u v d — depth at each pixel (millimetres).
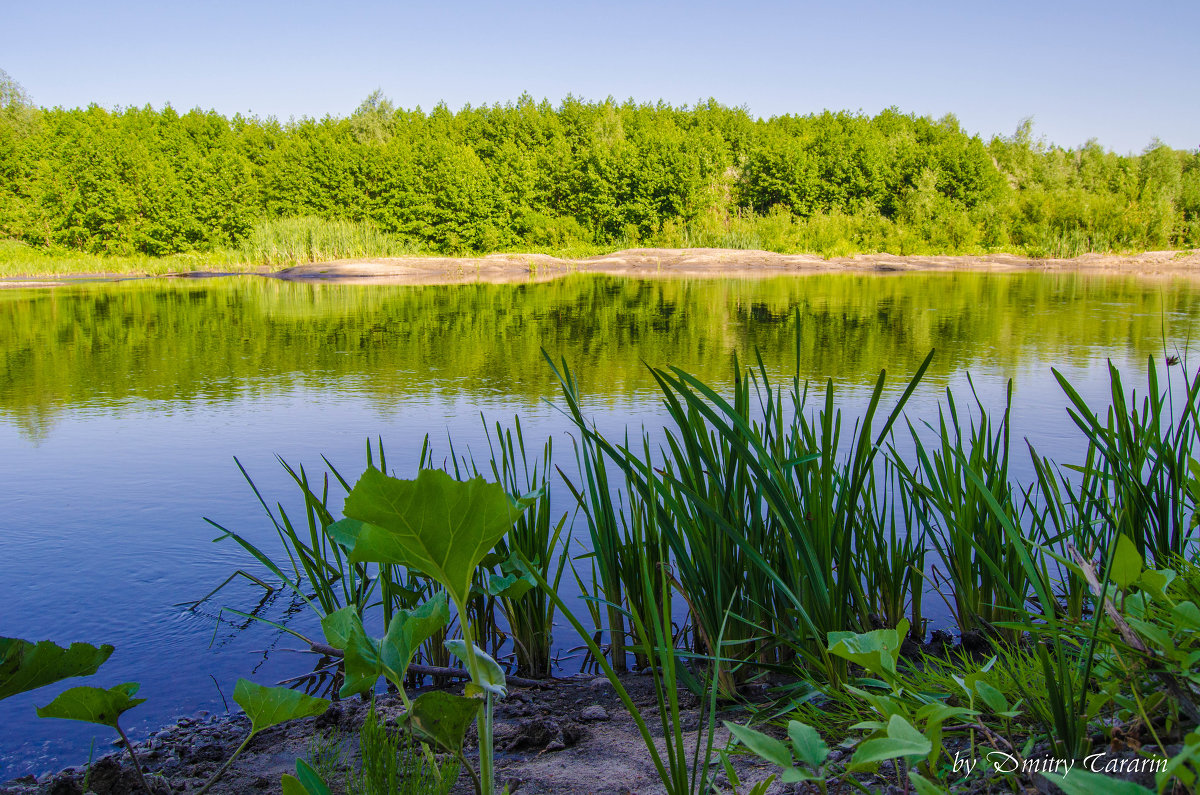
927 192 29844
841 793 1024
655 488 1641
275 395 4949
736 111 45625
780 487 1419
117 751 1444
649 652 924
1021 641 1718
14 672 899
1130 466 1681
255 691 1009
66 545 2504
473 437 3770
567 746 1344
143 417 4367
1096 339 6957
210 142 37844
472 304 11672
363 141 44375
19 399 4918
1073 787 523
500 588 1306
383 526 705
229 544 2521
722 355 6406
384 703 1622
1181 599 1230
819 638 1384
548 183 31594
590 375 5539
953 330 7832
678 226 29609
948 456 1869
